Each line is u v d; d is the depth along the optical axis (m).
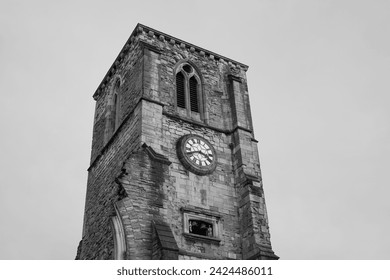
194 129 28.44
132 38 32.00
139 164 24.47
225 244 24.89
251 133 29.78
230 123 30.22
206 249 24.11
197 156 27.05
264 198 26.89
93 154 33.06
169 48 31.47
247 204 26.11
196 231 25.52
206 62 32.62
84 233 30.33
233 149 28.97
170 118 27.94
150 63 29.38
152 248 22.12
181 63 31.36
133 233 22.19
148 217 23.09
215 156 27.89
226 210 26.22
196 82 31.53
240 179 27.41
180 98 30.08
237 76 33.06
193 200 25.48
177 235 23.70
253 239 24.77
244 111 30.89
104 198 28.64
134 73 30.12
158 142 26.28
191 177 26.25
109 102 33.19
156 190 24.12
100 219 28.33
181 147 26.73
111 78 34.44
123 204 22.88
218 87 31.84
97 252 27.20
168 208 24.23
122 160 27.58
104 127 32.59
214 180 26.97
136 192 23.53
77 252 30.44
